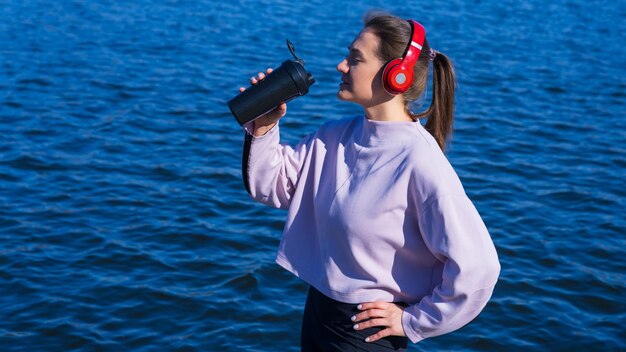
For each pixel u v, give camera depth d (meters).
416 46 2.23
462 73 13.24
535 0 20.48
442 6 19.06
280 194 2.50
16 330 5.68
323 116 10.84
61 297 6.10
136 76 12.31
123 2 17.73
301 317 5.99
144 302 6.09
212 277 6.51
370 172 2.26
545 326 6.00
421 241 2.24
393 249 2.26
